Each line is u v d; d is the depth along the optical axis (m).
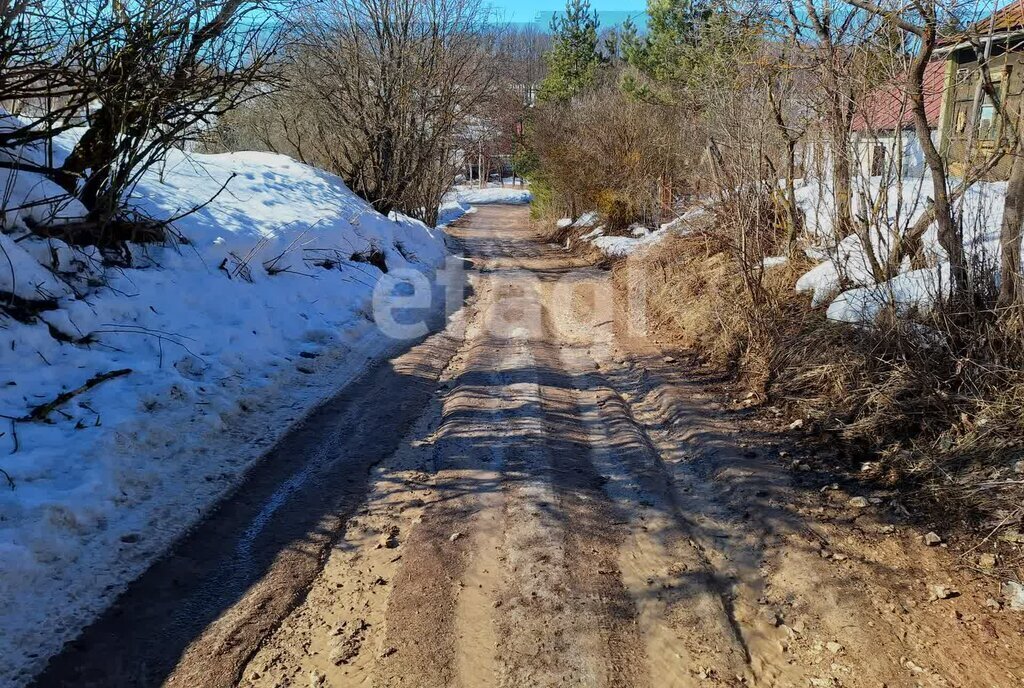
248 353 6.63
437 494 4.51
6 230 6.00
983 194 5.76
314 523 4.09
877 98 7.05
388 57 17.42
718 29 8.07
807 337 6.22
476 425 5.62
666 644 3.18
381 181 17.48
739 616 3.44
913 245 6.32
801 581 3.64
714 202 9.71
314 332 7.92
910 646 3.17
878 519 4.13
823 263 7.50
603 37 43.94
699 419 5.70
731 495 4.55
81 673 2.82
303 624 3.24
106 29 6.29
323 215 11.55
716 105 9.41
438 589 3.50
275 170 13.13
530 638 3.16
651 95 19.30
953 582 3.58
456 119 21.61
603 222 19.50
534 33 57.34
